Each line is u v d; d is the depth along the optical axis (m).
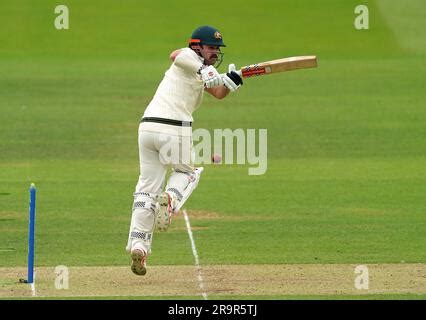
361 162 62.84
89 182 56.00
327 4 124.44
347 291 30.11
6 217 45.41
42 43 111.25
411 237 40.44
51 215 46.09
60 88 90.62
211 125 75.94
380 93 88.44
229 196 51.69
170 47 111.38
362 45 110.38
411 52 106.56
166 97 30.47
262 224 43.91
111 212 47.09
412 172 59.03
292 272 33.19
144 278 32.28
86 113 80.19
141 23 119.00
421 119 77.94
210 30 31.20
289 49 109.56
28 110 81.12
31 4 123.38
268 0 127.19
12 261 35.41
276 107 83.19
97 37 114.00
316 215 46.16
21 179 56.78
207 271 33.47
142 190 30.86
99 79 95.06
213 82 29.92
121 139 71.00
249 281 31.73
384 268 33.84
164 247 38.47
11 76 95.69
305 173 59.06
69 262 35.34
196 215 46.38
